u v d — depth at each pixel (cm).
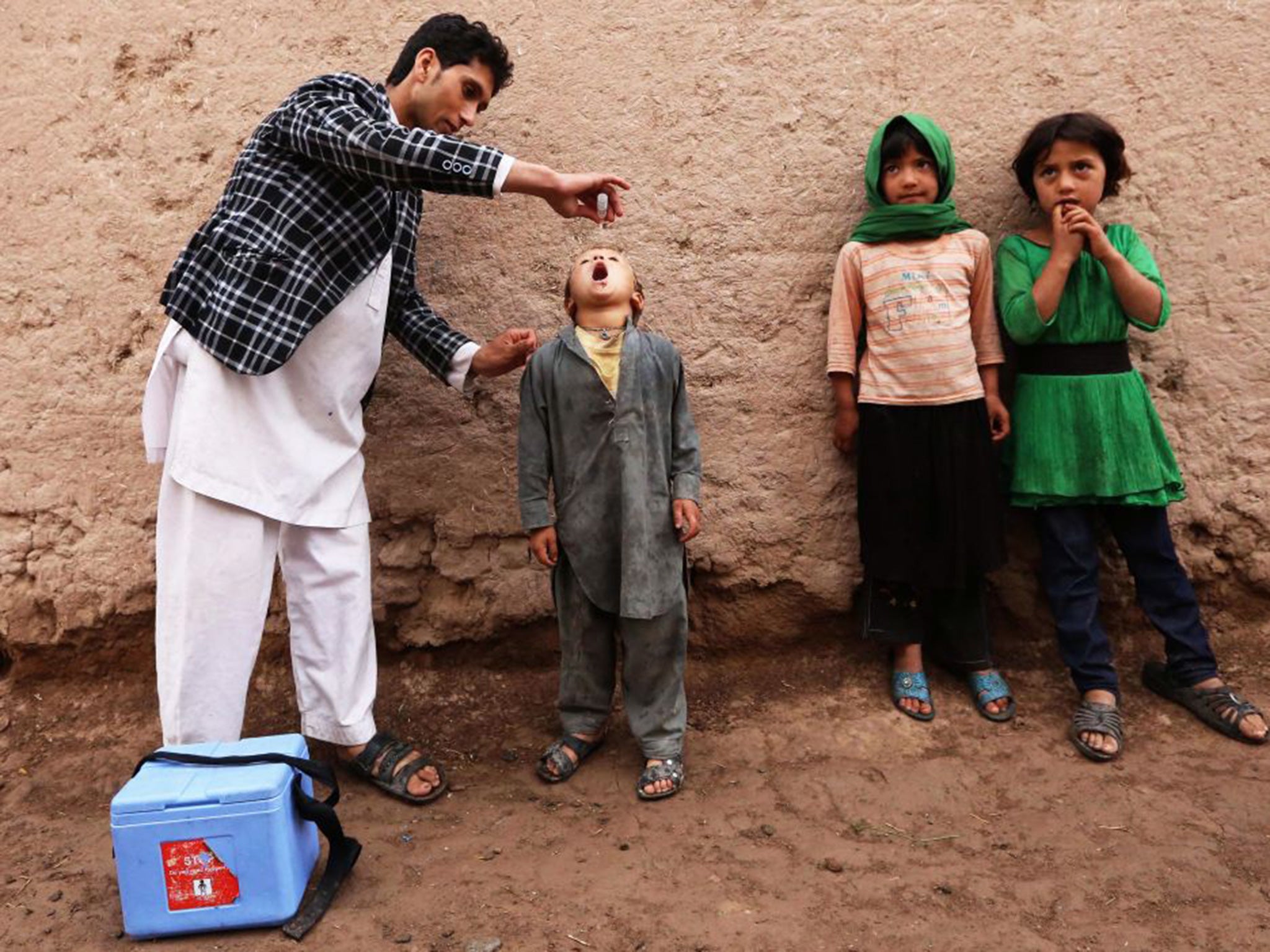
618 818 219
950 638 264
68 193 259
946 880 193
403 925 181
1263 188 264
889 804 222
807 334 268
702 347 267
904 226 249
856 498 272
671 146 263
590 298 227
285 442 211
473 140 260
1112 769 233
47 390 263
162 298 207
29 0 256
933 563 250
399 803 227
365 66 259
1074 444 250
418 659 277
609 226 264
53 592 267
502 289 264
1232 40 262
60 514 266
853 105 263
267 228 203
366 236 211
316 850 198
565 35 260
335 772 238
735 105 262
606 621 238
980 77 263
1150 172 264
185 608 204
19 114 258
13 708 266
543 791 232
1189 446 271
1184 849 201
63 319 262
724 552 272
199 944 178
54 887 197
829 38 262
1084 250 248
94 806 232
